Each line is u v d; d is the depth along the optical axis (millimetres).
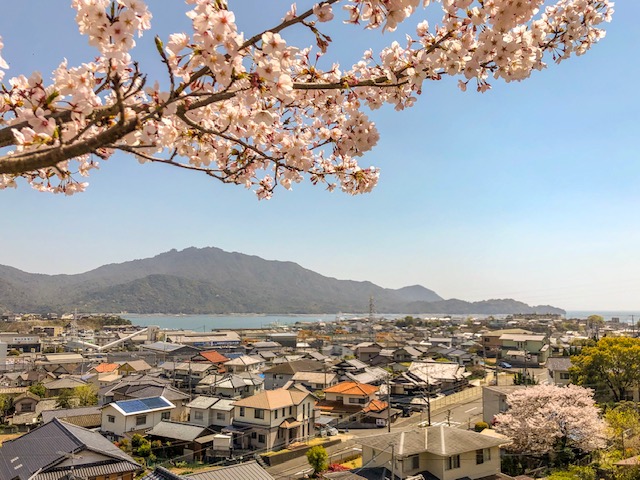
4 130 2020
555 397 20703
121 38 1950
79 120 2195
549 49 3076
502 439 18531
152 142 2539
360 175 3598
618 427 19609
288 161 3133
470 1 2434
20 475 15758
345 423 31172
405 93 2873
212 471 14852
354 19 2348
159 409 27594
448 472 17047
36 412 32469
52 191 3412
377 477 16828
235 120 2996
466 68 2650
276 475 21547
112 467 17141
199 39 2014
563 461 18891
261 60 2150
